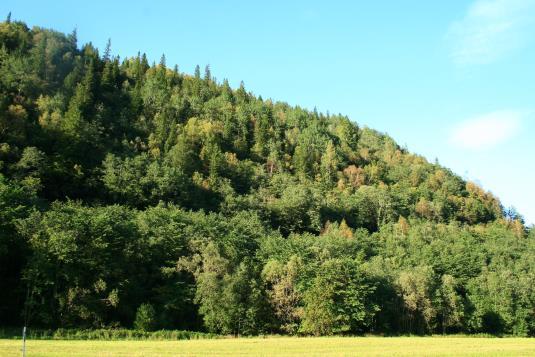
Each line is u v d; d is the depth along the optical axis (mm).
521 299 118188
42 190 121750
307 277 98000
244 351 52344
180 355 46188
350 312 95875
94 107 174000
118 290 83625
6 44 192875
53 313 78125
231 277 90188
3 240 80125
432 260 134625
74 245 79875
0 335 66812
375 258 127250
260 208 154375
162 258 96938
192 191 145250
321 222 163125
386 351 55750
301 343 66625
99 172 133750
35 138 132500
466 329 113625
